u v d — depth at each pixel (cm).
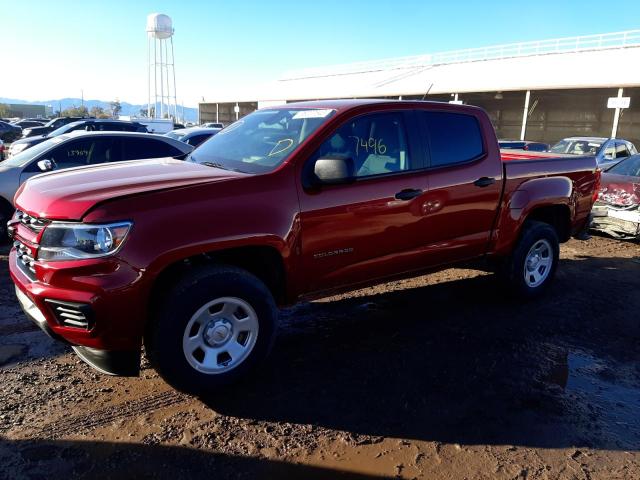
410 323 488
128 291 302
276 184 356
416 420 332
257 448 299
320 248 379
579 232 606
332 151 386
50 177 377
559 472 288
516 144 1816
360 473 282
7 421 316
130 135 823
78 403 340
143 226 306
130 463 283
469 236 479
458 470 287
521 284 535
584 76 3256
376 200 401
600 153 1433
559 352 439
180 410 336
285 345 434
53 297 302
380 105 420
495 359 421
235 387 364
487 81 3803
